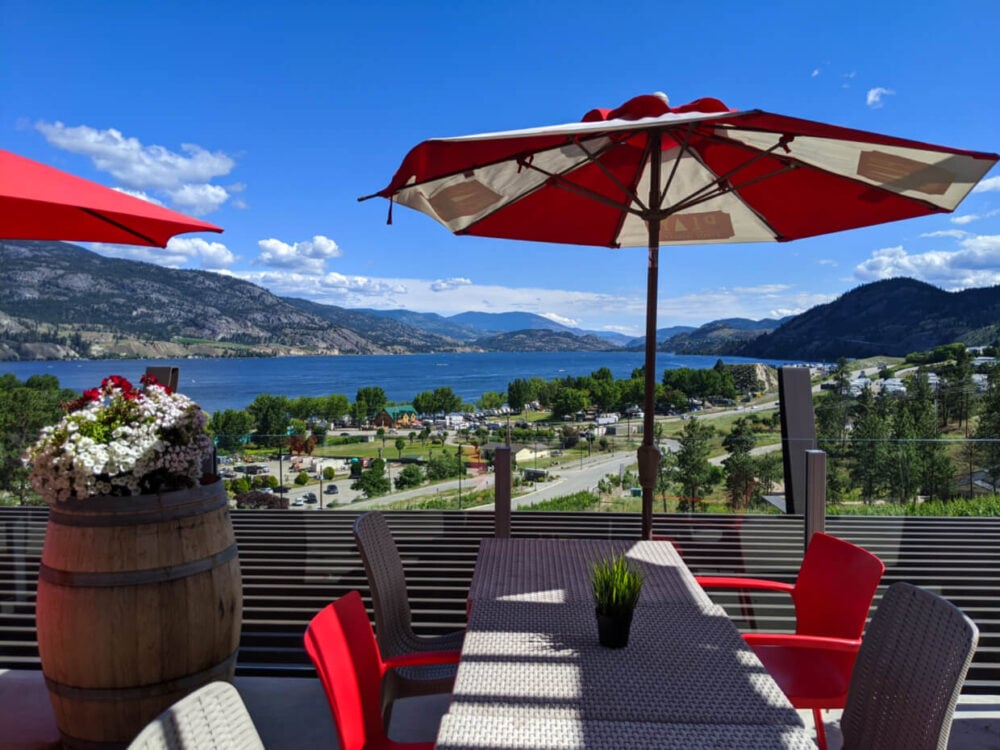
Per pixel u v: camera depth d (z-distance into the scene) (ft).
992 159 5.91
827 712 7.95
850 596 6.68
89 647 6.88
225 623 7.61
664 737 3.82
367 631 5.26
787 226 9.69
